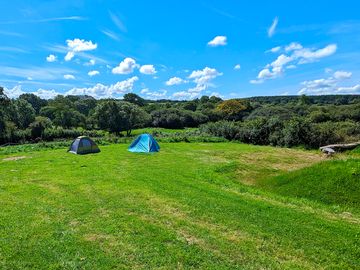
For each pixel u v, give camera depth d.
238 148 24.98
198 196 9.28
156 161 16.69
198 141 30.39
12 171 13.35
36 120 48.53
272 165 17.11
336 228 6.90
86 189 10.11
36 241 6.00
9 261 5.21
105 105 52.81
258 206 8.38
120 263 5.22
